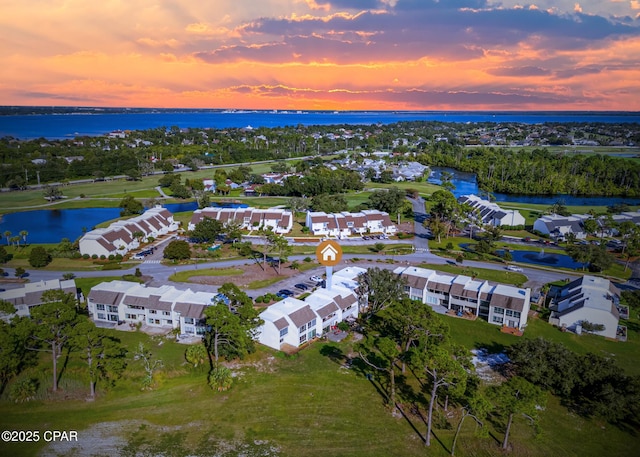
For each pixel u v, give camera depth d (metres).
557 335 97.62
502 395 61.84
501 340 94.94
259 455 62.19
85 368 82.56
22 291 102.38
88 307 102.69
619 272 137.38
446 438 66.38
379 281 102.31
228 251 149.38
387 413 71.56
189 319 93.69
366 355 87.62
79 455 61.91
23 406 72.56
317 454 62.62
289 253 147.12
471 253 149.50
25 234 155.62
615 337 96.88
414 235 173.38
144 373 80.88
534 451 64.00
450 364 63.06
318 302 99.50
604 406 68.75
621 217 185.62
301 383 78.94
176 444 64.19
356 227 172.62
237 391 76.56
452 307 109.62
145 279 123.00
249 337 84.38
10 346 71.50
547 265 142.75
